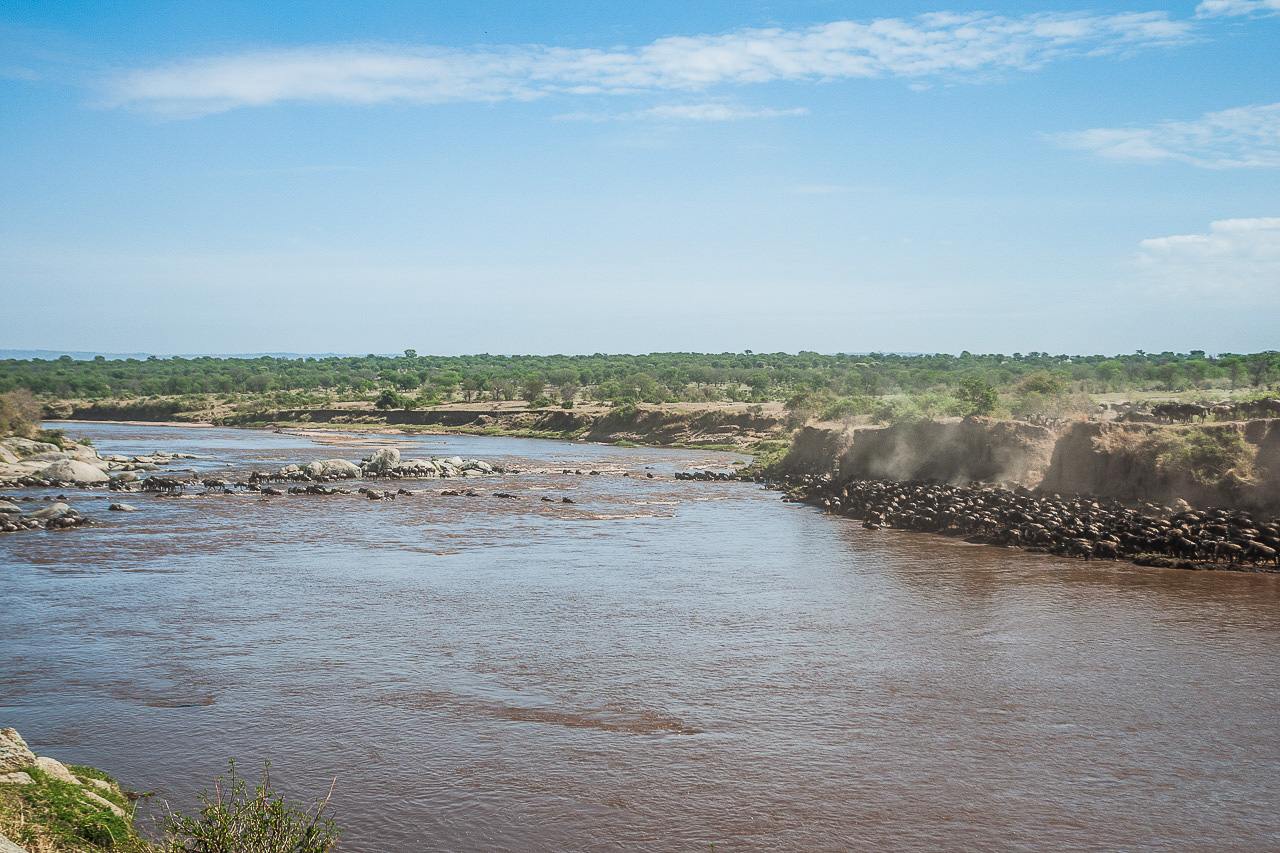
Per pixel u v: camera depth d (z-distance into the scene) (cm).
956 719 2148
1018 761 1917
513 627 2969
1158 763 1906
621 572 3919
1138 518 4456
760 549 4538
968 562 4150
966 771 1869
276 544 4619
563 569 3984
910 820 1666
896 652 2686
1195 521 4222
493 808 1709
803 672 2500
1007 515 4853
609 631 2925
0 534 4838
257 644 2755
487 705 2242
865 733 2066
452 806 1716
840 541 4806
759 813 1692
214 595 3412
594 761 1919
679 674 2483
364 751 1964
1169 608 3200
